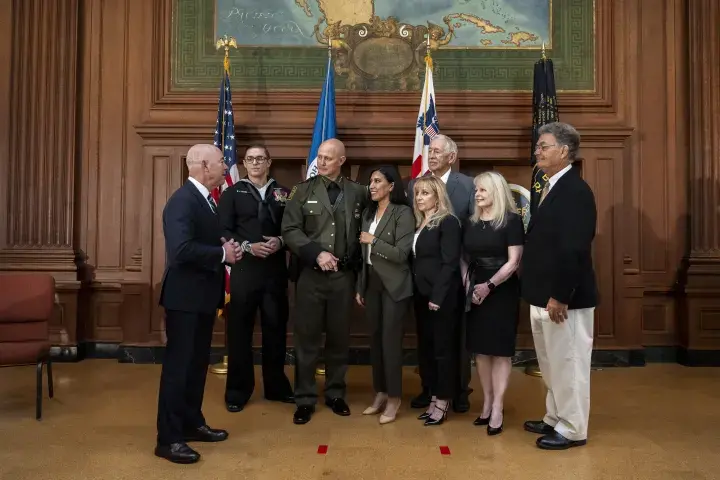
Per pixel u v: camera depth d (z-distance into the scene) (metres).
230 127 5.55
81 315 5.97
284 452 3.30
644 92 6.11
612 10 6.09
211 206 3.36
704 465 3.12
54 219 5.98
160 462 3.14
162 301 3.22
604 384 5.03
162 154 5.89
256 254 4.11
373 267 3.87
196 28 6.09
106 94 6.13
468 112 6.05
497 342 3.62
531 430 3.69
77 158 6.11
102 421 3.87
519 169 6.16
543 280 3.38
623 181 5.95
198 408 3.49
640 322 5.86
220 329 5.86
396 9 6.11
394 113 6.02
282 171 6.12
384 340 3.86
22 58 6.04
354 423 3.85
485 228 3.68
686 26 6.12
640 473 3.01
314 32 6.11
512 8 6.11
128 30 6.14
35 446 3.38
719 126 5.95
